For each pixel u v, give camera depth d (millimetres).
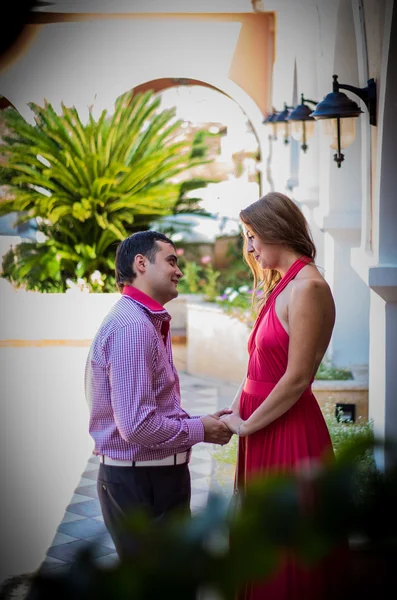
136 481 2449
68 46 8984
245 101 8930
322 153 6363
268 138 8977
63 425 6402
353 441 750
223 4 8359
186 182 11297
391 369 4223
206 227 12305
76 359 8477
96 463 5551
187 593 631
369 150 4969
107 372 2402
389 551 693
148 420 2332
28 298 8930
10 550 3918
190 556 647
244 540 649
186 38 8836
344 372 6238
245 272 12289
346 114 4375
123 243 2549
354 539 721
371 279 4043
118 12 8625
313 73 7355
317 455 2562
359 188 6113
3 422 6473
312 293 2475
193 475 5215
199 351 9367
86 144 9773
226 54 8820
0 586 930
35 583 665
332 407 5734
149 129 10461
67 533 4180
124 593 623
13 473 5305
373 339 4719
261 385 2607
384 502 694
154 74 8961
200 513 705
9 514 4500
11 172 10180
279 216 2578
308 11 7121
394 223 4215
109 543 3771
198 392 8258
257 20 8719
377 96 4320
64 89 9086
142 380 2338
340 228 6129
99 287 9445
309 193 7480
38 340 8930
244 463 2732
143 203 10242
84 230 10203
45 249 10148
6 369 8070
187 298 10930
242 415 2664
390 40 3752
